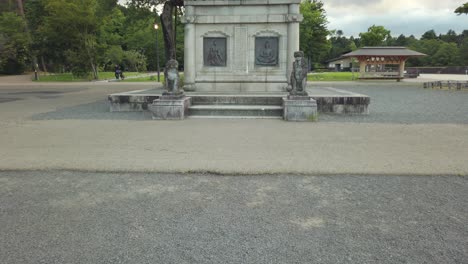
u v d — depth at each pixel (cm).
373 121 1023
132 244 324
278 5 1395
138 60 5941
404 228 354
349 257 301
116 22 5772
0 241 331
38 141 757
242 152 653
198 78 1456
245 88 1443
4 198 439
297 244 323
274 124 968
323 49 6325
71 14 3538
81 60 3881
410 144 718
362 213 391
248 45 1426
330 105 1184
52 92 2328
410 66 7381
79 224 366
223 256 303
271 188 471
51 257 303
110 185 485
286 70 1424
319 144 719
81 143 735
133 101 1252
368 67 3969
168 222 370
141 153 648
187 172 538
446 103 1527
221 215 387
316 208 405
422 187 473
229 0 1401
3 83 3406
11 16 4000
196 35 1444
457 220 372
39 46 3959
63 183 495
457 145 708
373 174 527
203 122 1006
